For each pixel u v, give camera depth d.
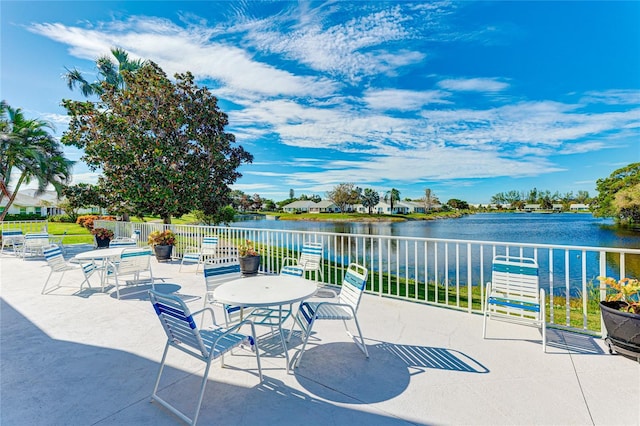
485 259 15.12
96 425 2.13
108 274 5.52
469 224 26.61
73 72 14.21
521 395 2.43
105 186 12.25
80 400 2.41
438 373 2.77
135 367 2.91
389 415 2.21
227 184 14.56
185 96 12.75
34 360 3.04
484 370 2.81
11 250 11.56
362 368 2.87
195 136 12.58
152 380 2.69
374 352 3.19
